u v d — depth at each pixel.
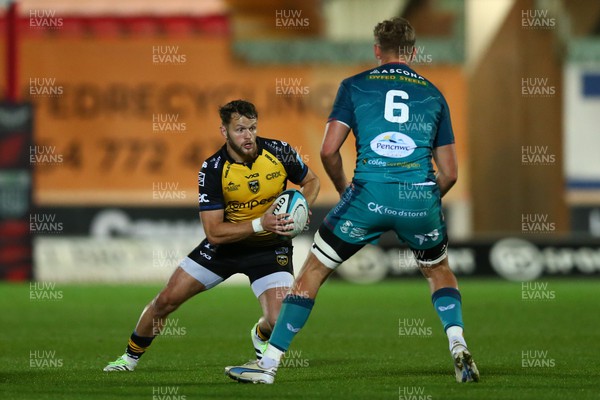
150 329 28.05
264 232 27.44
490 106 91.31
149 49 74.06
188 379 26.50
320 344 36.47
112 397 23.25
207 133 74.44
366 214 24.09
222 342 37.25
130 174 74.00
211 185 26.62
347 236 24.30
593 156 78.50
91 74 73.81
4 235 67.31
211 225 26.30
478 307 51.75
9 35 67.12
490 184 91.62
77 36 73.62
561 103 85.56
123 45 73.94
